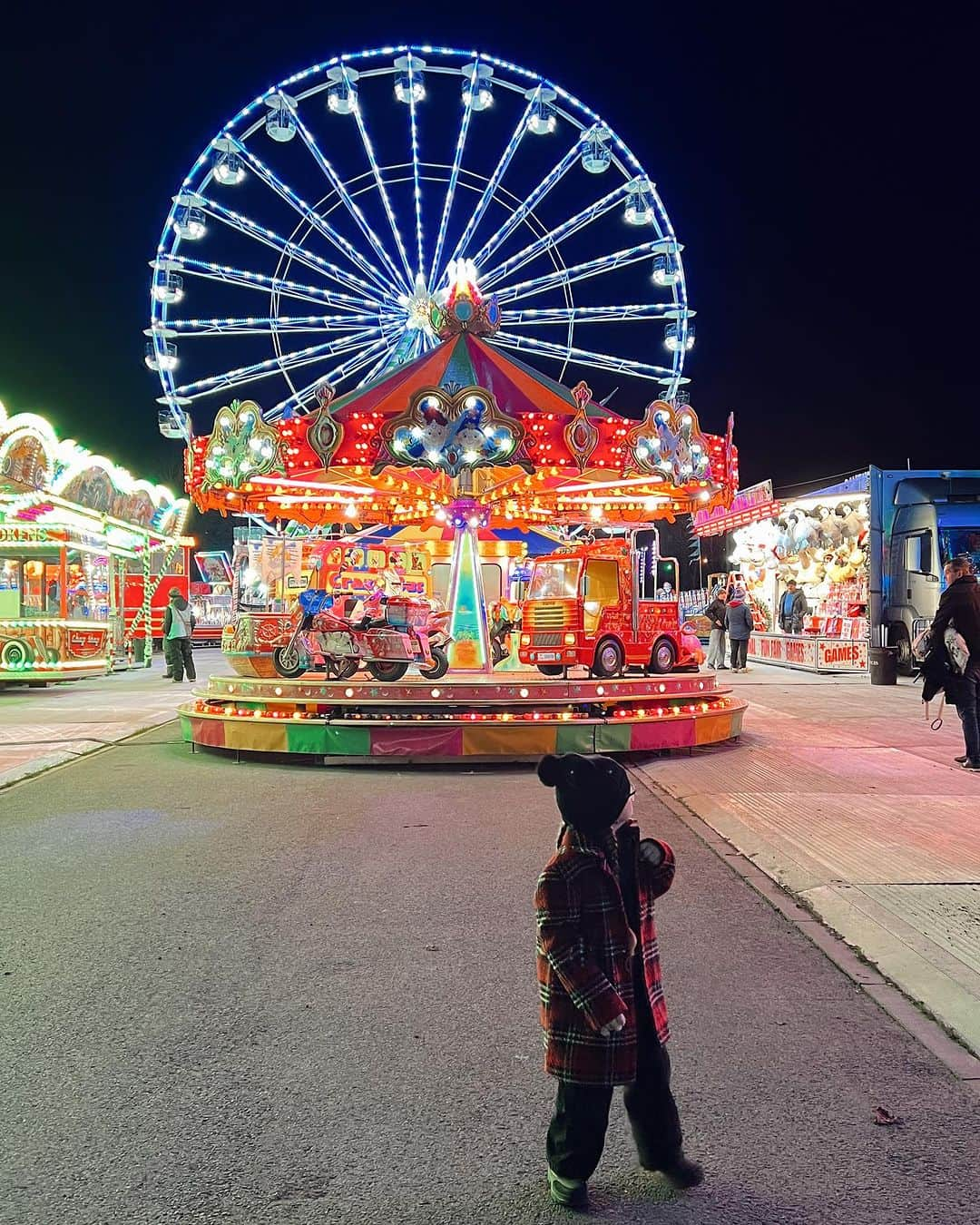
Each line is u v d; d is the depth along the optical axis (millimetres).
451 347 12227
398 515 16375
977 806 7672
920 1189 2752
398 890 5645
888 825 7031
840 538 24312
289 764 10078
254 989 4199
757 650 25422
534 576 11961
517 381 11953
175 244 21859
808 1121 3123
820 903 5277
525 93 22844
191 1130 3062
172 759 10492
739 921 5133
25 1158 2904
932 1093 3307
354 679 11883
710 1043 3693
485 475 13805
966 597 9281
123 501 23328
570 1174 2621
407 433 10758
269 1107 3201
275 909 5305
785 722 12852
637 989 2682
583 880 2586
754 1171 2848
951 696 9391
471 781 9133
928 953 4480
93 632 20766
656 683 10648
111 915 5215
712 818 7352
